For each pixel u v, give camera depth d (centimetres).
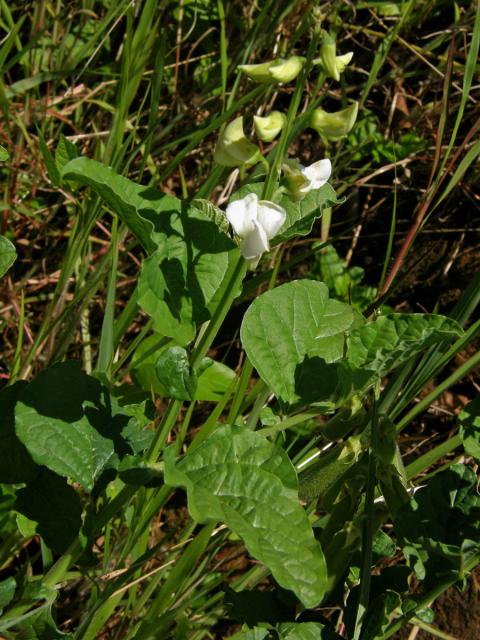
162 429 24
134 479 24
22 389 29
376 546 29
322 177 24
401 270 56
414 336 26
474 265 56
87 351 46
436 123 57
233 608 28
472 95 58
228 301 23
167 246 24
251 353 26
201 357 23
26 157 49
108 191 22
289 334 27
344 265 56
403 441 48
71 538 27
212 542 36
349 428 28
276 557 22
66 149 26
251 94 39
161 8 50
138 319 50
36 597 26
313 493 28
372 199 59
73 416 25
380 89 60
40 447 24
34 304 50
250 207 22
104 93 53
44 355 45
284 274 55
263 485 23
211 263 24
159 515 44
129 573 30
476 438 27
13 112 48
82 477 24
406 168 58
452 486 27
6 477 27
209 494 23
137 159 52
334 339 28
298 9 51
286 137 22
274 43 52
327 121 23
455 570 26
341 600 29
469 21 55
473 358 37
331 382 27
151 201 24
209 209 26
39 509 27
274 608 28
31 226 51
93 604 33
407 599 27
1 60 43
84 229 40
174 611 32
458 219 57
